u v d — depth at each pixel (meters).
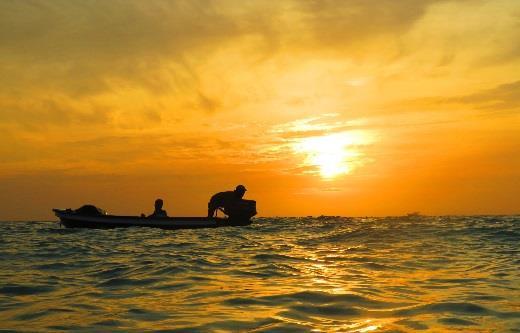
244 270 12.55
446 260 14.41
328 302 8.32
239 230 32.41
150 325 6.84
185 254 16.80
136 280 11.04
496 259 14.55
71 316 7.49
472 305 7.98
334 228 33.31
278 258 15.24
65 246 20.39
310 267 13.06
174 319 7.17
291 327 6.65
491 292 9.18
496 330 6.45
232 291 9.48
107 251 18.17
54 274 12.20
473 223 40.16
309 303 8.24
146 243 22.00
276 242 21.94
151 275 11.75
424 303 8.17
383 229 29.41
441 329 6.52
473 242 20.55
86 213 33.41
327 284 10.22
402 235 24.44
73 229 33.56
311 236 25.52
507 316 7.21
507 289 9.51
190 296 9.02
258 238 24.83
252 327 6.66
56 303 8.53
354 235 25.09
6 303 8.60
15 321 7.23
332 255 15.91
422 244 19.66
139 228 33.34
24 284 10.63
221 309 7.84
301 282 10.53
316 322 6.94
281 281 10.72
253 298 8.72
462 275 11.45
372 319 7.11
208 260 14.80
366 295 8.90
